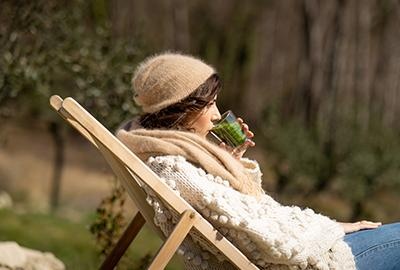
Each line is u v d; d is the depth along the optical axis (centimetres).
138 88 585
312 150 2483
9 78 1043
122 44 1163
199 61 588
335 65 3562
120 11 4584
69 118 542
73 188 2977
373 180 2438
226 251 537
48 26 1087
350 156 2458
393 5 4841
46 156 3388
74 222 1658
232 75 5034
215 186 549
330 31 4512
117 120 1112
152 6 5034
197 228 532
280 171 2481
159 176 552
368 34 4816
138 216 655
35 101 1262
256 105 5053
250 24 5231
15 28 1043
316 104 4300
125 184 610
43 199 2683
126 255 844
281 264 553
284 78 5422
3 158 3203
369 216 2469
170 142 561
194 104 575
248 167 605
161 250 527
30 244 1295
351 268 562
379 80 5012
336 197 2600
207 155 560
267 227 541
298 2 5553
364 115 2639
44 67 1084
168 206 541
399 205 2538
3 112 1223
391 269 575
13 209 1755
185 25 5091
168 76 573
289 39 5747
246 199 550
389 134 2527
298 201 2488
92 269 1032
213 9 5300
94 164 3509
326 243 553
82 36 1129
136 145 569
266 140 2545
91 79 1120
